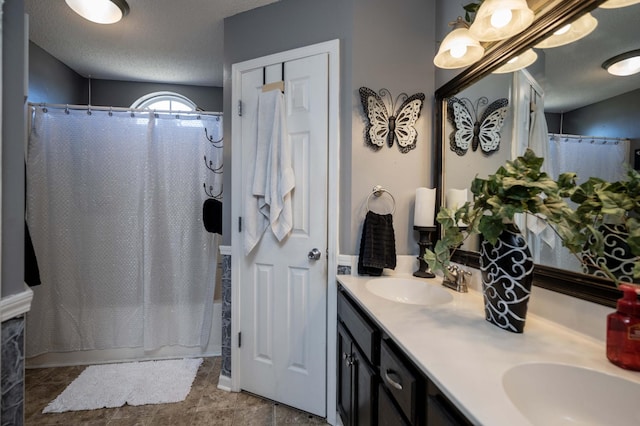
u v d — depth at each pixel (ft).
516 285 2.90
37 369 7.13
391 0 5.48
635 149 2.56
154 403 5.93
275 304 5.97
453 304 3.85
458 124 5.02
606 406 2.17
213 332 7.91
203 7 6.14
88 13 6.00
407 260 5.51
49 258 7.26
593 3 2.85
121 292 7.59
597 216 2.71
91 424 5.36
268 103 5.81
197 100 10.65
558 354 2.49
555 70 3.32
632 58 2.63
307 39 5.68
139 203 7.58
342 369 4.95
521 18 3.43
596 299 2.74
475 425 1.74
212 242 7.81
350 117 5.35
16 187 3.29
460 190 4.96
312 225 5.63
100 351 7.50
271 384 6.04
